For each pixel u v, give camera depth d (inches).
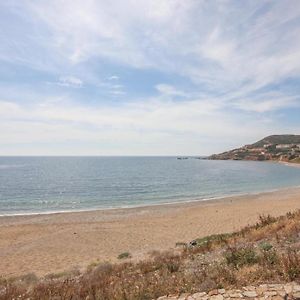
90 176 3622.0
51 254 766.5
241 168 5625.0
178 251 598.5
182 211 1403.8
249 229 653.3
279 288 238.8
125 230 1023.6
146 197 2012.8
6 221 1227.9
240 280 269.9
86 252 779.4
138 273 406.3
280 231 514.6
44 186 2642.7
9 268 660.1
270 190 2306.8
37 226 1113.4
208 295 241.3
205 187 2581.2
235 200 1747.0
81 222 1185.4
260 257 336.8
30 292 368.2
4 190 2396.7
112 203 1784.0
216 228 1020.5
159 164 7086.6
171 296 252.8
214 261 381.1
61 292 334.0
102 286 338.0
